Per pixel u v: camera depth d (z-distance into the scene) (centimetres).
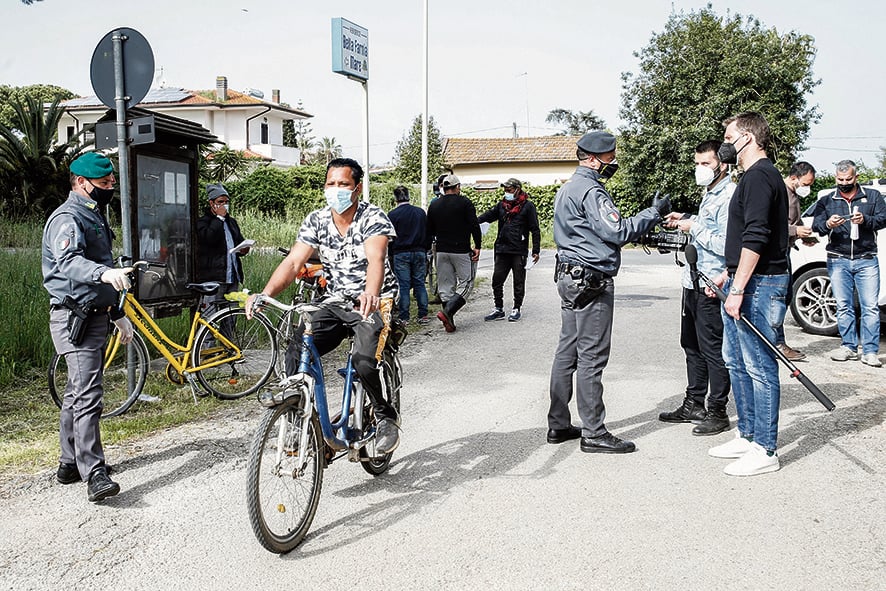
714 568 344
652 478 454
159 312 686
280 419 368
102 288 436
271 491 364
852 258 748
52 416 589
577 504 416
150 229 685
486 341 890
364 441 417
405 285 1002
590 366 495
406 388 671
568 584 331
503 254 1024
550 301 1227
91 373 433
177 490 442
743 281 442
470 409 605
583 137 493
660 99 2936
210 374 691
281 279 411
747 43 2922
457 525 392
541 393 654
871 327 741
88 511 413
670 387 670
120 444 524
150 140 600
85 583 336
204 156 2962
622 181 3011
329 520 401
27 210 1945
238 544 373
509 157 4800
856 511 403
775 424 457
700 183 518
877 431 534
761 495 426
